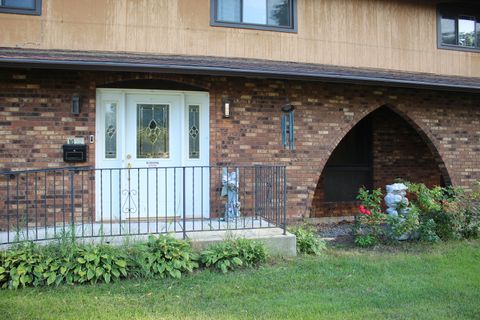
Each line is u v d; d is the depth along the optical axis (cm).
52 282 484
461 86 891
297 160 836
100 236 544
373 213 706
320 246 651
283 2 872
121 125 758
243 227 657
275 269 556
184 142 787
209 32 816
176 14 799
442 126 972
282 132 826
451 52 1024
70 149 717
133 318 406
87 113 730
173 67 686
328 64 899
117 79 741
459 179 987
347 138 1074
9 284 484
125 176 765
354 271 558
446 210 738
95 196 739
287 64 840
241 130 803
